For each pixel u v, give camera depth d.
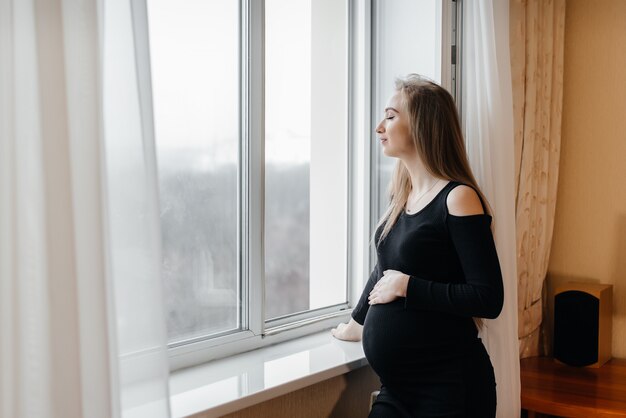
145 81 1.33
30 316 1.20
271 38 2.25
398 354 1.88
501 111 2.34
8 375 1.18
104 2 1.27
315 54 2.45
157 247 1.36
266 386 1.79
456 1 2.54
